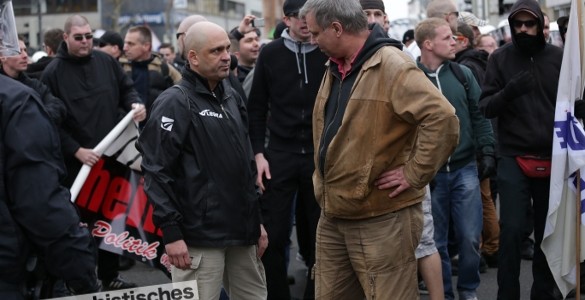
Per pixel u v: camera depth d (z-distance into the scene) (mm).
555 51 5863
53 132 3455
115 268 7176
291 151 6129
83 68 6941
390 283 4215
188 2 47375
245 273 4855
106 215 6277
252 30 7836
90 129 6895
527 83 5637
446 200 6258
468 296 6270
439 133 3959
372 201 4160
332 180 4227
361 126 4098
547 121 5781
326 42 4188
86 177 6320
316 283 4527
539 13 5734
